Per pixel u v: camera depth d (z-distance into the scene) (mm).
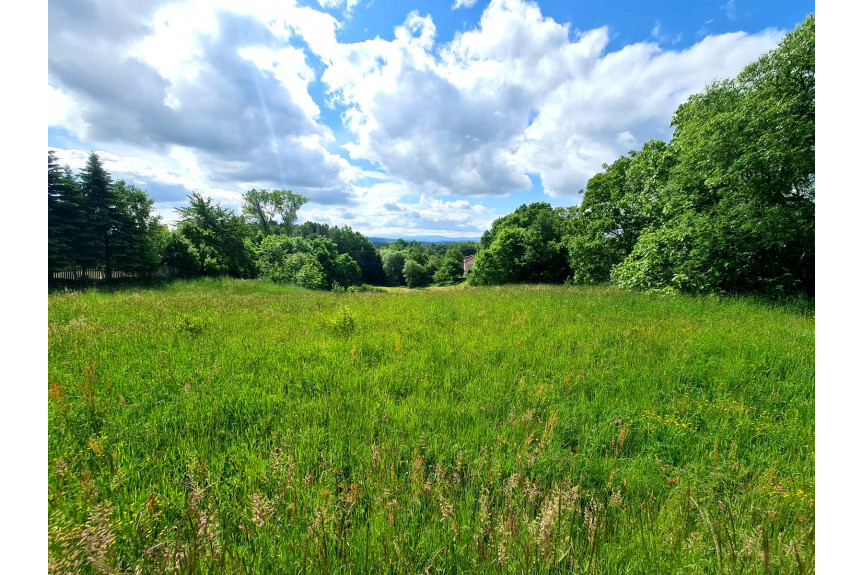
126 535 1724
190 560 1489
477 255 34250
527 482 2102
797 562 1507
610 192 21422
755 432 3064
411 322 7289
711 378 4203
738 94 12422
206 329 6203
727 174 11031
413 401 3539
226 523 1890
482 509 1923
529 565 1567
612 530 1923
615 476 2424
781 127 9969
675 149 14391
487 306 9523
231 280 22172
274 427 3004
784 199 11094
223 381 3822
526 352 5133
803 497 2035
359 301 10992
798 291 11336
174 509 2029
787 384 3992
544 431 2805
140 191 21984
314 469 2398
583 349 5262
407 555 1676
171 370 4043
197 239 25875
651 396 3771
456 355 5012
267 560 1656
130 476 2258
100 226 19188
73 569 1454
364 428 2986
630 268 14422
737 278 12086
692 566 1572
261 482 2242
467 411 3346
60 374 3695
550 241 30109
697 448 2811
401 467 2529
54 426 2666
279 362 4613
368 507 2119
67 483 2027
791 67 10812
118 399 3244
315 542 1700
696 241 11906
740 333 6137
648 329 6449
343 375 4195
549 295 11977
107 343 5031
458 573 1617
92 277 19156
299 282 27172
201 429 2885
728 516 1964
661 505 2129
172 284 19203
